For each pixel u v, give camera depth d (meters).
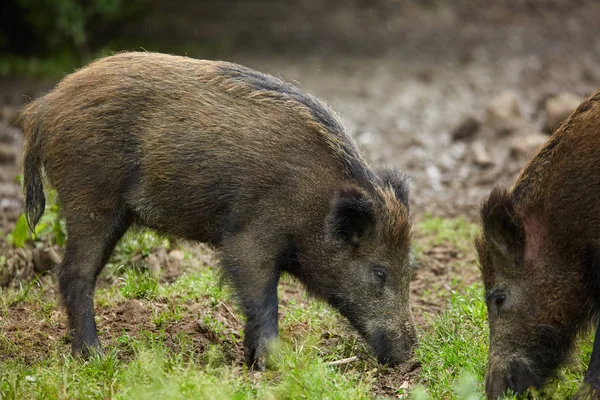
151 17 35.78
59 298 11.27
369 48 33.44
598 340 9.35
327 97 27.09
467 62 31.53
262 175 10.77
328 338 11.85
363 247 10.91
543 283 9.68
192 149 10.85
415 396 9.19
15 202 18.12
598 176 9.35
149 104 11.00
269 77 11.38
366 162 11.34
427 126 24.27
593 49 32.62
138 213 11.26
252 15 36.88
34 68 29.62
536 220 9.70
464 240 16.00
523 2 38.56
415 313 12.95
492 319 9.84
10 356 11.04
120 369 10.23
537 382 9.77
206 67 11.23
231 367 10.45
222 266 10.95
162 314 11.99
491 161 20.72
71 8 29.69
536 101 25.39
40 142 11.34
